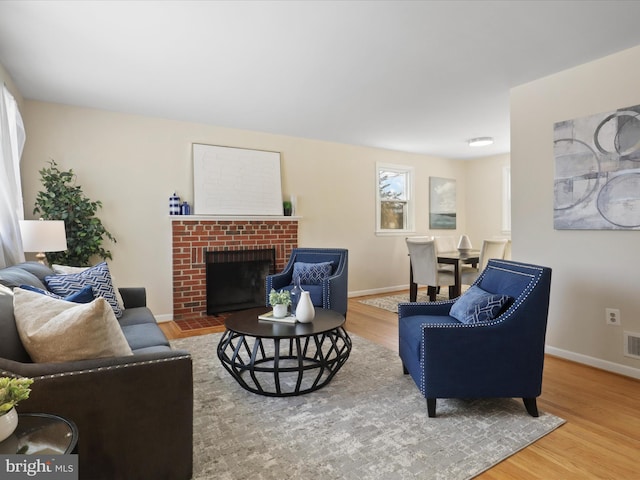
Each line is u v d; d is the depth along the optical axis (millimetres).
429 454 1750
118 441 1346
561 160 3057
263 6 2150
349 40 2551
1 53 2701
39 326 1419
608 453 1766
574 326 3008
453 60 2865
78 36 2477
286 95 3611
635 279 2668
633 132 2652
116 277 4148
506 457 1731
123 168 4152
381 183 6277
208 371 2812
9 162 2799
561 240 3084
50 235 2986
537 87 3236
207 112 4129
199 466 1660
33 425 1113
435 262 4727
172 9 2176
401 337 2646
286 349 3322
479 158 6969
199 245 4566
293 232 5250
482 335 2057
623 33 2471
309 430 1966
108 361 1347
